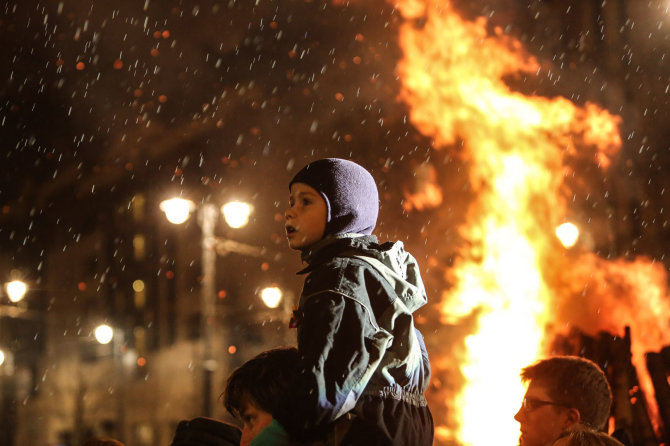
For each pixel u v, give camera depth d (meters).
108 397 39.56
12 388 38.81
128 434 39.25
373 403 2.53
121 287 39.94
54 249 41.03
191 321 38.50
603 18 14.95
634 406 3.90
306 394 2.36
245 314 34.69
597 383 3.45
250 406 2.65
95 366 40.03
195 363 37.56
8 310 26.03
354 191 2.73
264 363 2.69
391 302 2.56
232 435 3.24
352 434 2.49
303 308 2.55
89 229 40.66
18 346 39.88
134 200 39.38
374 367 2.44
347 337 2.44
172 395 38.41
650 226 13.11
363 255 2.64
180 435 3.22
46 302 40.56
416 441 2.59
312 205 2.71
